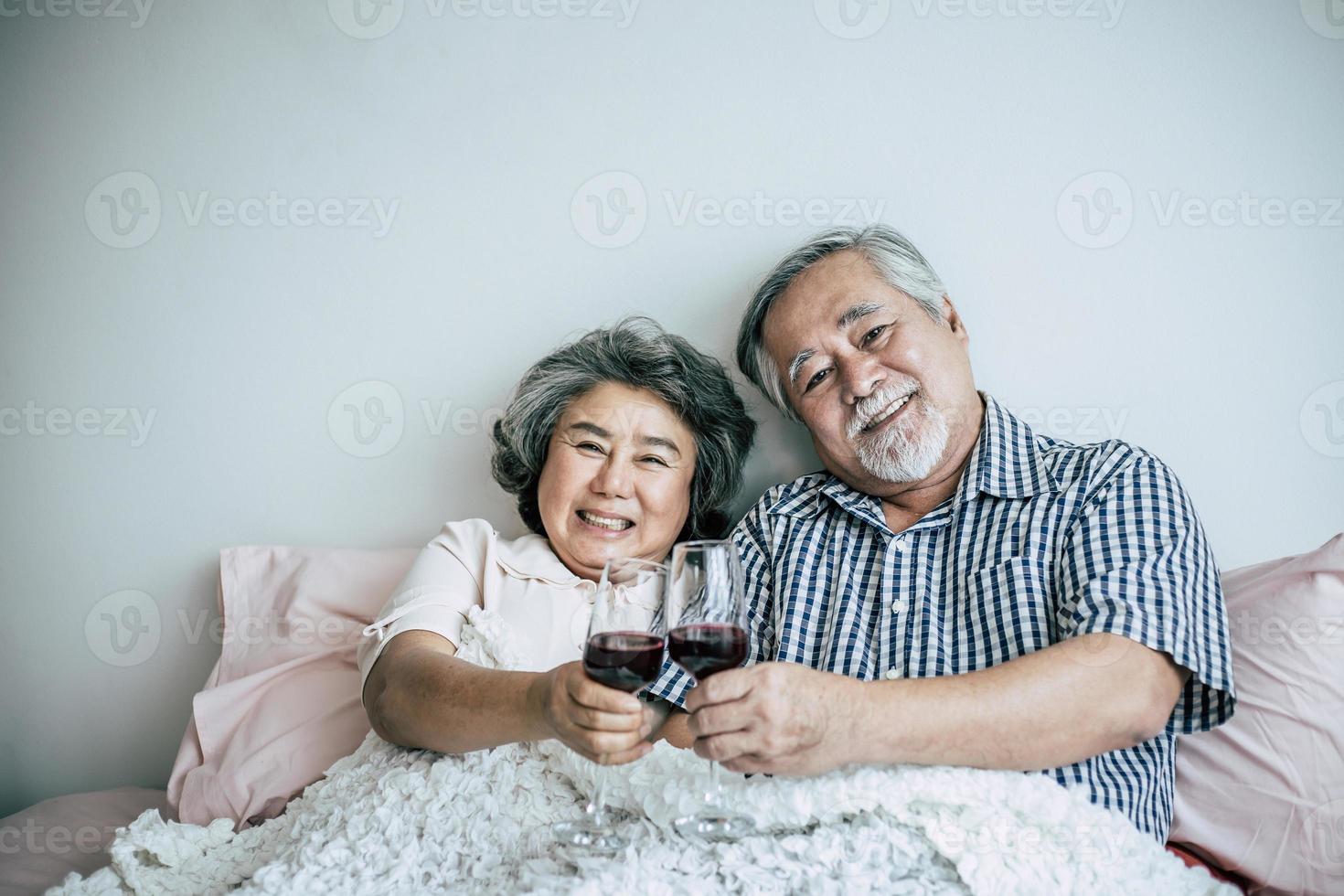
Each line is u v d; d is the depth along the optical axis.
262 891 1.13
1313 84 1.75
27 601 1.98
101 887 1.29
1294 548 1.72
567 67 1.94
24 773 1.95
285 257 1.98
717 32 1.90
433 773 1.27
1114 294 1.78
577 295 1.92
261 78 2.01
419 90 1.97
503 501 1.92
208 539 1.96
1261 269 1.75
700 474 1.71
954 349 1.55
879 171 1.85
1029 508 1.42
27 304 2.01
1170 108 1.78
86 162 2.01
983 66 1.82
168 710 1.94
